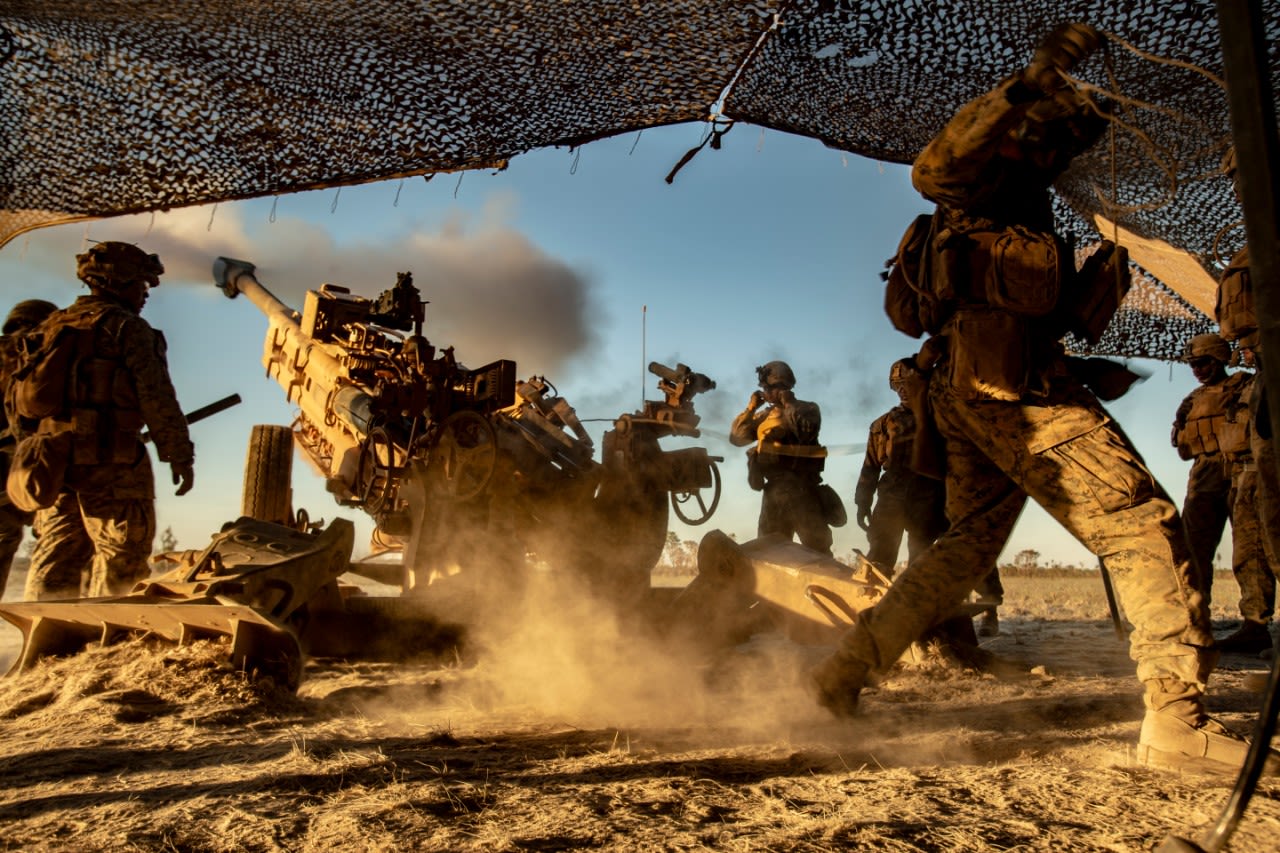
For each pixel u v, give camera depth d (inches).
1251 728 129.3
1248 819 82.6
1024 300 117.0
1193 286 161.2
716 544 204.7
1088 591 710.5
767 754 114.3
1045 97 110.3
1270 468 126.3
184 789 94.0
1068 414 117.3
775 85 133.4
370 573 280.7
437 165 145.2
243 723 133.6
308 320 299.6
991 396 118.6
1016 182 122.5
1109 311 123.0
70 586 215.6
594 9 122.1
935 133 144.9
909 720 141.5
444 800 88.4
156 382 213.6
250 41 131.9
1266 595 263.1
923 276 129.1
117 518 209.9
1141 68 126.8
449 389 242.1
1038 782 97.6
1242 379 270.7
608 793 92.5
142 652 159.3
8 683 155.0
